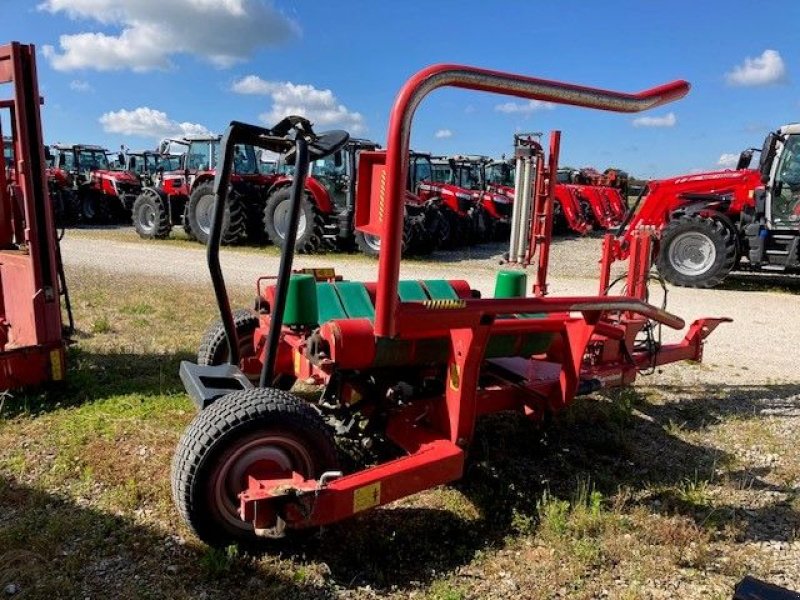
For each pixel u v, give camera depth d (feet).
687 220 37.09
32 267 14.32
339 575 8.95
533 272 42.09
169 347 18.93
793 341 24.62
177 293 28.37
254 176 51.06
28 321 15.08
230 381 10.15
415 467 9.37
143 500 10.34
